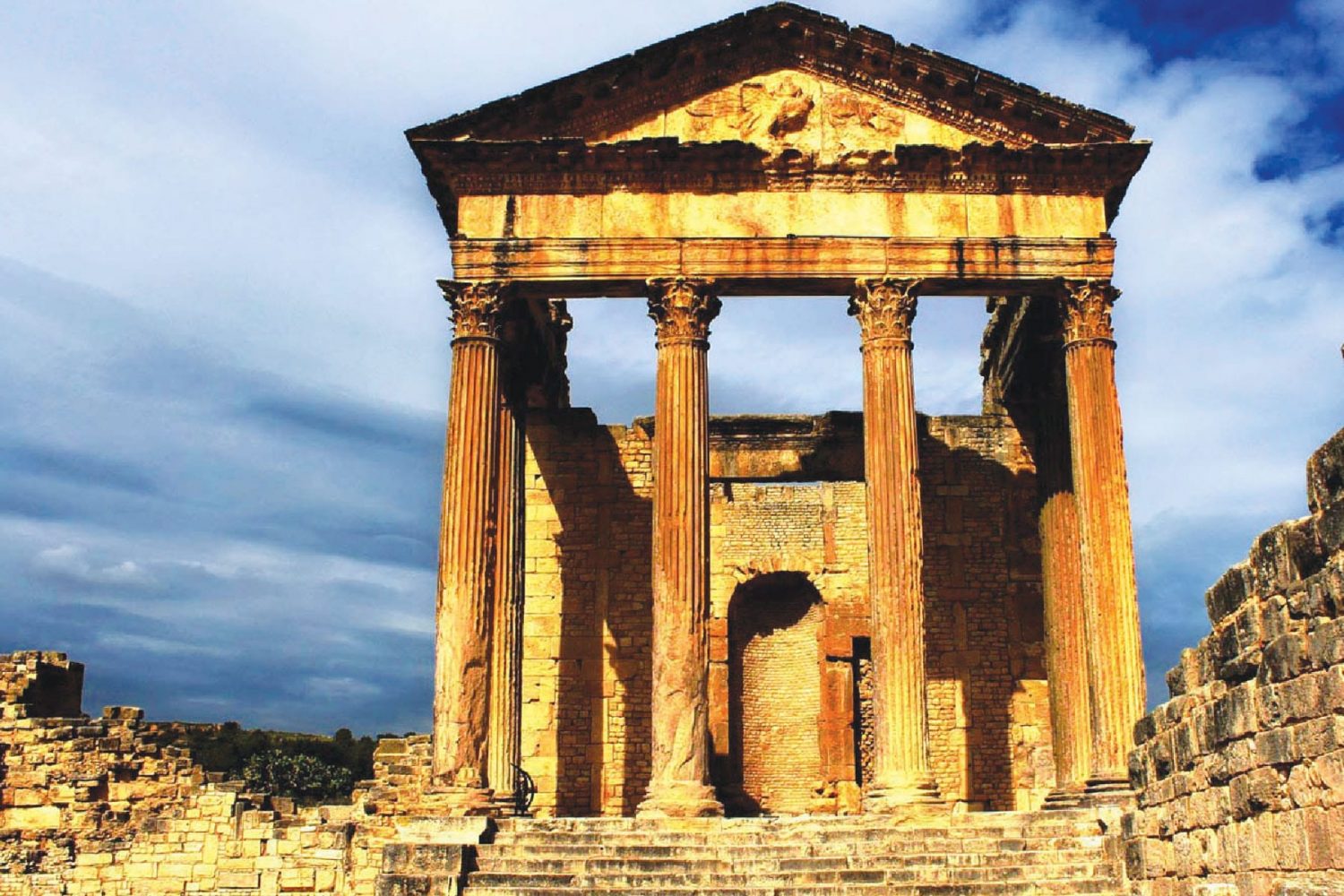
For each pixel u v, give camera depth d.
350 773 75.38
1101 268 34.03
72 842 38.31
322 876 36.91
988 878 26.33
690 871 27.41
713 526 43.34
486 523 32.72
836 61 35.09
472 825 29.53
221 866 37.34
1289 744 15.47
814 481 42.94
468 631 32.00
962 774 40.09
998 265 34.03
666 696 31.55
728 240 34.12
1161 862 20.16
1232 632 17.16
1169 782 19.66
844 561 43.03
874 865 27.33
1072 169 34.56
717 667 42.25
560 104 34.59
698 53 34.78
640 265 34.03
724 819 30.20
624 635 41.53
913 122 34.94
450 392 33.62
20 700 39.78
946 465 42.53
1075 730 35.84
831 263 34.00
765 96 35.03
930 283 34.06
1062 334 35.66
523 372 38.78
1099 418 33.16
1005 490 42.31
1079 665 36.44
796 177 34.47
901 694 31.39
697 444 33.00
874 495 32.75
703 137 34.88
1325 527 14.49
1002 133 34.78
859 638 42.50
